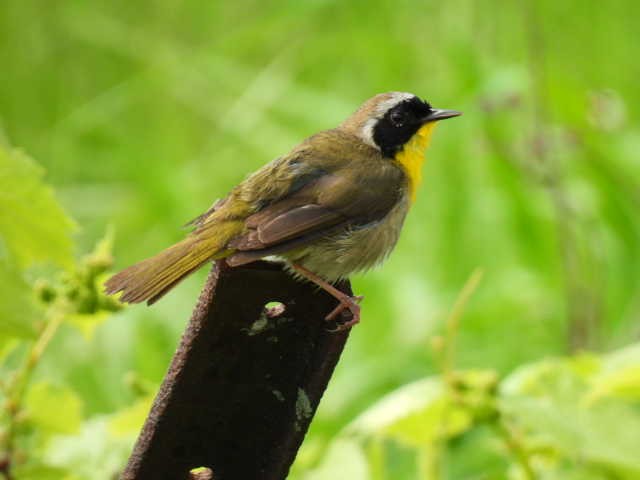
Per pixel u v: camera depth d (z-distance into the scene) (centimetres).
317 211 657
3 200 580
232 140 1429
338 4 1441
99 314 646
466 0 1443
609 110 1195
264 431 538
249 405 531
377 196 689
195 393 522
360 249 679
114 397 1112
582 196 1255
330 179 680
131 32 1576
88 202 1388
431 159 1321
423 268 1270
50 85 1534
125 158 1448
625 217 1251
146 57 1545
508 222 1255
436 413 695
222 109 1470
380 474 736
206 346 512
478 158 1288
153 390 685
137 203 1333
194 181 1375
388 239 703
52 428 640
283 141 1398
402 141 756
